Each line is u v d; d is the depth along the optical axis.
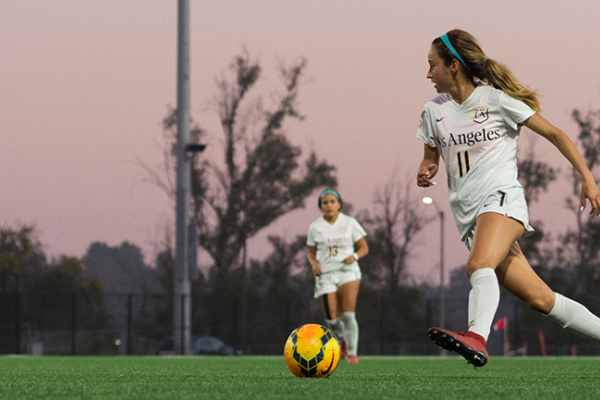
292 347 12.39
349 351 25.17
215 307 105.94
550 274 109.81
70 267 118.88
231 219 115.31
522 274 11.67
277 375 14.75
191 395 9.00
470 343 10.22
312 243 25.27
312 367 12.28
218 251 115.69
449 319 108.50
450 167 12.00
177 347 57.75
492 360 33.31
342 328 25.25
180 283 58.34
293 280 114.94
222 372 16.70
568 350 96.00
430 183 12.61
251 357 40.81
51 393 9.45
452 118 11.84
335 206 24.95
